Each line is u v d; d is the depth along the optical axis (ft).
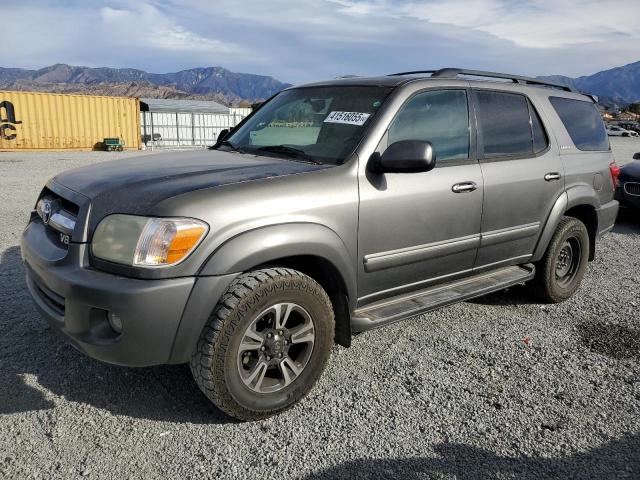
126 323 7.84
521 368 11.19
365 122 10.49
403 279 11.02
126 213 8.15
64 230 8.88
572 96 15.78
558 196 14.19
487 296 15.75
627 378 10.89
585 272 17.08
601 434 8.91
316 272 10.00
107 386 9.91
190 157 11.12
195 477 7.60
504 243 12.94
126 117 91.30
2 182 37.47
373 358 11.42
